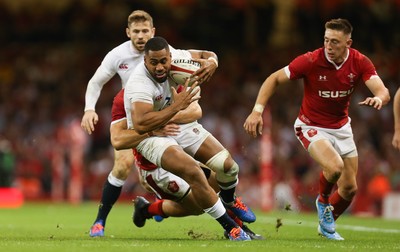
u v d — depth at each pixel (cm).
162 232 3650
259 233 3675
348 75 3247
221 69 9031
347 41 3194
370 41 8838
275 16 9600
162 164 2992
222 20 9769
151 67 2917
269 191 6244
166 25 9800
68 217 5112
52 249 2670
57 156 7869
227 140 7919
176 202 3294
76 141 7306
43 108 8994
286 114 7938
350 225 4462
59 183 7838
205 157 3164
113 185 3459
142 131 2941
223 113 8431
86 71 9662
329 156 3209
